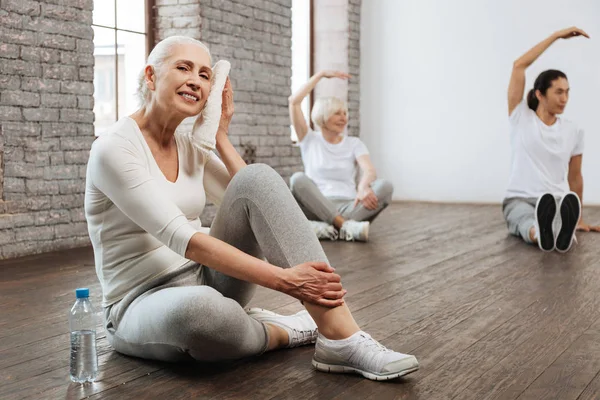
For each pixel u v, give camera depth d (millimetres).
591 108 7383
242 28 6094
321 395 1867
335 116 5164
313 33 8008
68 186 4480
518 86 4977
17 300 2979
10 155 4145
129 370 2055
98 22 5020
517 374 2043
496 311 2805
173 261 2096
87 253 4277
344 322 2014
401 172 8195
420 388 1924
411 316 2715
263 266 1909
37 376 2010
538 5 7535
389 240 4852
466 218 6246
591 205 7426
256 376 2010
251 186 2002
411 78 8086
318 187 5203
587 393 1894
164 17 5613
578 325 2590
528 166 4977
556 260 4023
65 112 4449
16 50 4148
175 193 2061
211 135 2074
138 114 2062
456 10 7855
